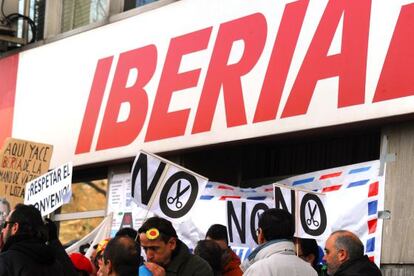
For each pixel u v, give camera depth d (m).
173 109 10.42
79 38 12.32
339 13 8.52
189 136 10.12
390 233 8.02
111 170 11.75
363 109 8.15
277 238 5.52
